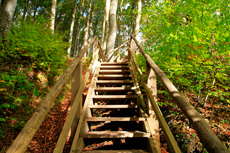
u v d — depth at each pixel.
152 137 1.77
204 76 2.62
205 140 0.65
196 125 0.73
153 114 2.02
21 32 3.42
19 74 2.73
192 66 2.70
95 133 1.80
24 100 2.89
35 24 4.12
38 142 2.67
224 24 2.38
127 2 16.56
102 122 3.36
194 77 3.34
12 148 0.68
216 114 3.10
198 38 2.32
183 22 3.03
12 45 3.15
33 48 3.28
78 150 1.56
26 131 0.77
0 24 3.29
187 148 2.70
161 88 4.03
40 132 2.91
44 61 3.59
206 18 2.39
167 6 3.17
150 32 4.26
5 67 2.97
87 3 18.64
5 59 2.99
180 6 2.93
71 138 1.86
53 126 3.17
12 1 3.51
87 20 14.90
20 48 3.05
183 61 3.05
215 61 2.61
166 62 3.05
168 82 1.27
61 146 1.27
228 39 2.13
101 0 16.28
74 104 1.76
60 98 4.21
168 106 3.64
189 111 0.83
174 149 1.14
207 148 0.64
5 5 3.41
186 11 2.77
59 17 22.20
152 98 1.81
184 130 2.96
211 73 2.76
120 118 2.05
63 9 20.75
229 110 3.10
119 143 2.71
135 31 8.41
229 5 2.30
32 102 3.24
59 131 3.09
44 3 19.06
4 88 2.48
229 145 2.50
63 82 1.38
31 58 3.39
